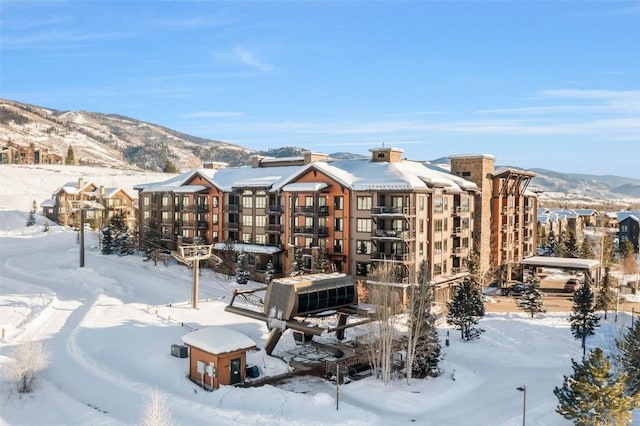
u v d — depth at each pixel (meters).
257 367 40.31
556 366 44.81
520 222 88.38
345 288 46.31
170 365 40.12
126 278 70.75
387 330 40.00
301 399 33.97
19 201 149.38
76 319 51.88
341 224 67.50
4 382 34.72
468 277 66.12
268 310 43.97
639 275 85.56
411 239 61.75
